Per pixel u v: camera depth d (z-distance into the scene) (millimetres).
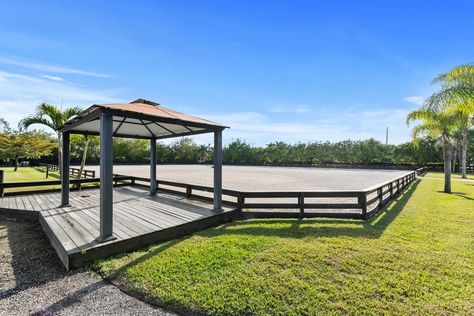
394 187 8258
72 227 4082
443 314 2014
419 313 2027
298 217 5438
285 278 2592
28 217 5398
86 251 3082
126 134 7035
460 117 8539
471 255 3215
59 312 2135
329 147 36500
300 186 11555
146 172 20234
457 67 7305
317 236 3980
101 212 3422
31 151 19594
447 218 5266
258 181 14164
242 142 43031
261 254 3205
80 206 5738
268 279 2578
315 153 36875
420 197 8250
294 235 4039
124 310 2168
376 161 32406
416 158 29781
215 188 5281
